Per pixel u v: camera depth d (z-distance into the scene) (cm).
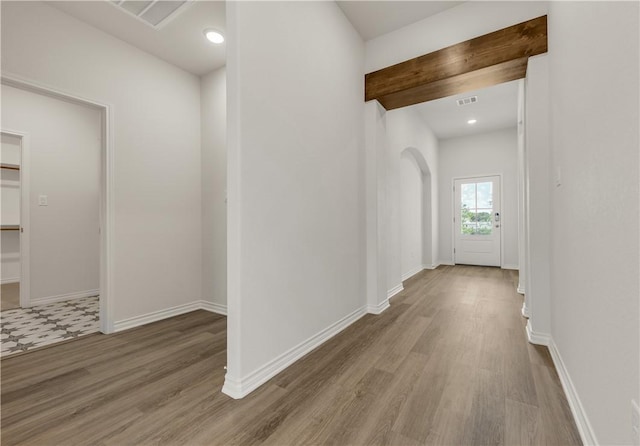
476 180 618
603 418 101
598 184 106
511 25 232
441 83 270
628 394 82
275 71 183
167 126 298
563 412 138
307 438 123
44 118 354
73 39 233
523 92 291
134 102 271
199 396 155
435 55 266
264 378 170
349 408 143
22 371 183
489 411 139
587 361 119
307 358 199
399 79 284
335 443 121
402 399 150
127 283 264
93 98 244
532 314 219
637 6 76
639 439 74
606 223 98
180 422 134
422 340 227
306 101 213
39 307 334
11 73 204
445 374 174
